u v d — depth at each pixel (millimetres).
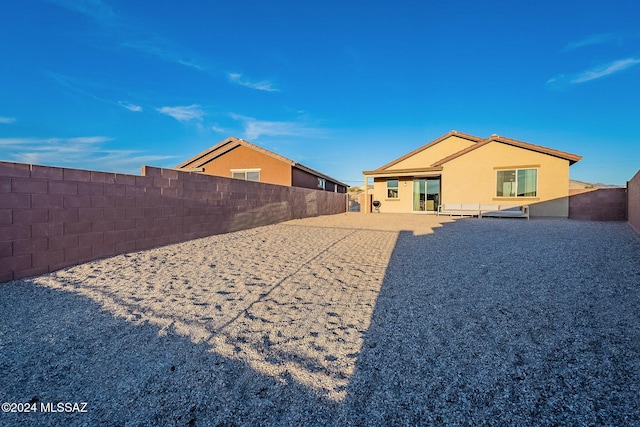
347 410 1982
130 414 1940
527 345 2650
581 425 1805
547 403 1984
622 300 3432
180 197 7008
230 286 4191
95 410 1969
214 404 2033
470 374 2301
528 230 9367
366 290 4102
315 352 2639
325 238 8211
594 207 13789
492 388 2145
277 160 17250
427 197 19203
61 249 4590
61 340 2742
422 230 9820
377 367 2424
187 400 2064
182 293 3891
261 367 2426
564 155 13977
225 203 8648
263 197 10750
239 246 6852
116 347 2658
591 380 2176
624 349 2514
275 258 5797
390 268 5121
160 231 6453
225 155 18219
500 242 7211
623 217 13234
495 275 4570
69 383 2209
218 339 2820
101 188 5215
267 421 1898
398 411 1964
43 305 3402
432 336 2863
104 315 3227
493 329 2947
